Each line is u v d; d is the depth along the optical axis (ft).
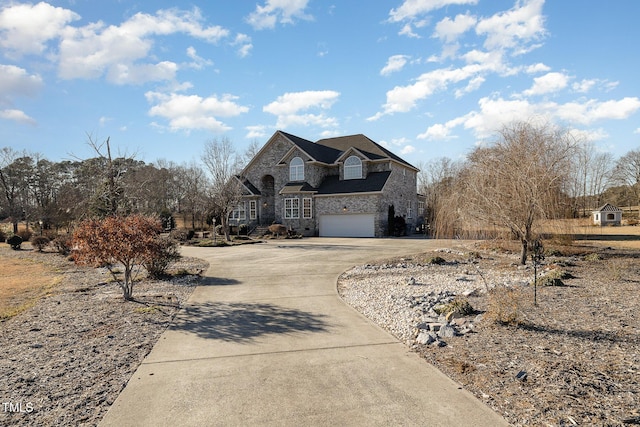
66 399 14.37
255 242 97.30
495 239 52.06
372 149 126.62
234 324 24.06
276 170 128.36
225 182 101.60
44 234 108.06
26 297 35.63
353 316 25.49
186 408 13.53
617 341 18.34
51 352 19.57
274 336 21.47
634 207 200.13
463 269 46.44
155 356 18.67
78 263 31.81
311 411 13.15
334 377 15.84
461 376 15.37
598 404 12.58
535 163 46.55
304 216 120.37
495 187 47.47
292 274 43.80
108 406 13.80
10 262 66.39
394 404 13.44
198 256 66.13
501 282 36.19
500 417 12.22
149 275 42.37
